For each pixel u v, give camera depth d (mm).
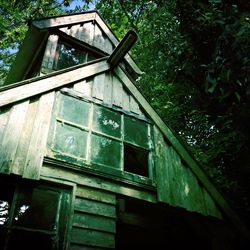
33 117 4395
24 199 3766
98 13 8422
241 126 6734
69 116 4871
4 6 10406
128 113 5789
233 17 5332
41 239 3652
